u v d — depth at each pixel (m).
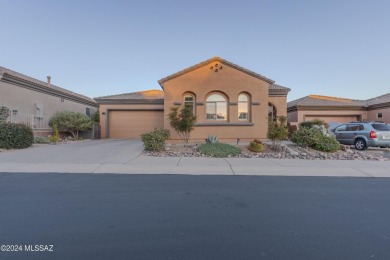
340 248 3.32
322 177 7.70
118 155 11.49
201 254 3.14
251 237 3.62
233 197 5.54
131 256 3.08
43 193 5.72
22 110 18.09
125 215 4.42
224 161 10.22
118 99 23.11
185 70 16.64
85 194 5.67
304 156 11.61
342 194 5.86
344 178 7.59
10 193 5.70
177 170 8.46
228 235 3.68
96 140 20.59
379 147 15.76
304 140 13.43
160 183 6.76
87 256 3.06
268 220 4.25
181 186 6.46
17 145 13.55
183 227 3.95
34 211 4.57
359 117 26.72
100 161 9.94
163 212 4.59
